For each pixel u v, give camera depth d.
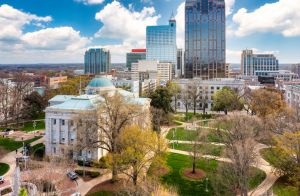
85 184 60.03
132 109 63.38
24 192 29.28
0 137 96.06
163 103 116.44
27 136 98.25
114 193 53.88
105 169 67.75
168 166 69.62
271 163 63.81
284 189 54.50
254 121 70.50
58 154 71.31
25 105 126.00
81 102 79.00
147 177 55.75
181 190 56.47
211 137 73.62
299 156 53.84
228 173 51.78
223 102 126.81
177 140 92.62
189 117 133.62
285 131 65.19
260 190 55.31
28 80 158.50
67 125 75.06
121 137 57.38
